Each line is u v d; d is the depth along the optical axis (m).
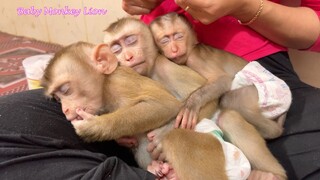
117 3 0.92
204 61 0.52
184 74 0.50
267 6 0.51
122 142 0.47
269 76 0.50
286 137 0.49
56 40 1.15
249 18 0.51
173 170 0.44
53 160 0.40
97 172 0.39
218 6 0.47
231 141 0.48
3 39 1.22
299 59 0.72
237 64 0.53
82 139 0.45
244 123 0.48
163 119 0.46
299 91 0.53
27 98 0.47
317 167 0.45
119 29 0.49
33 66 0.66
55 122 0.45
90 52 0.48
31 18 1.18
